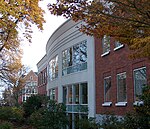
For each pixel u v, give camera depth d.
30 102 29.19
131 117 11.12
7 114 27.73
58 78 30.20
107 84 19.48
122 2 7.18
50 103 20.27
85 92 23.62
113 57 18.39
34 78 79.69
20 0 18.69
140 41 7.29
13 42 26.91
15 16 18.59
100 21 7.90
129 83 16.05
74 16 8.12
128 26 7.67
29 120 24.73
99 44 20.89
